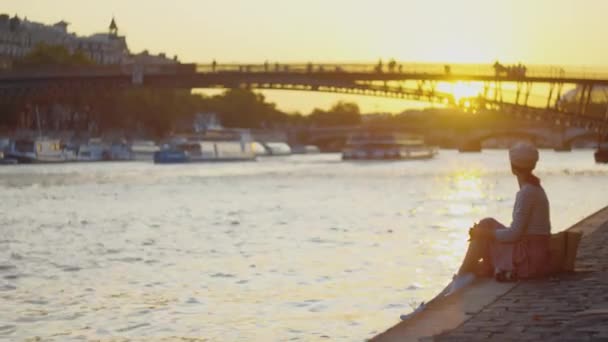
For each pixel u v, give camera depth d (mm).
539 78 176250
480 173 166500
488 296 21688
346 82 180625
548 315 19453
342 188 120250
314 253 46031
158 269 41031
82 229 64875
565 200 87188
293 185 129250
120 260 44906
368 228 61375
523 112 182750
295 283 35438
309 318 28203
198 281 36719
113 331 26922
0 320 28750
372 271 38344
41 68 191625
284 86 186875
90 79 188750
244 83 184500
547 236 23922
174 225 67312
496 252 23844
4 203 95125
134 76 185875
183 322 28047
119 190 119125
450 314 19797
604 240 33188
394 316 28250
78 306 31188
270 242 52688
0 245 53250
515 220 23609
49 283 36906
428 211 78625
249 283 35844
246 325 27344
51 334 26656
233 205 89500
